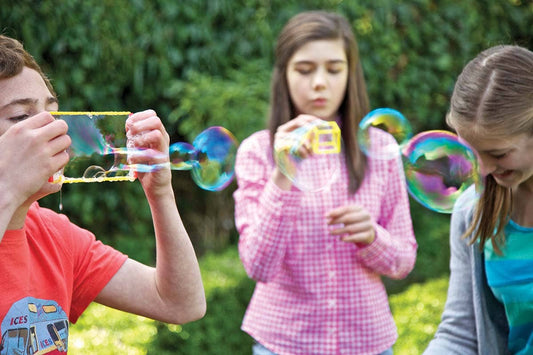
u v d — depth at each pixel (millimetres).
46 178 1291
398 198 2553
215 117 4883
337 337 2383
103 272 1710
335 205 2438
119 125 1518
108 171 1512
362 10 5660
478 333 1928
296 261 2391
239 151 2611
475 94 1667
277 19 5414
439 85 6094
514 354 1936
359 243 2385
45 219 1652
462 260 2008
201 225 5703
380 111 2352
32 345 1483
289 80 2547
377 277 2494
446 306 2049
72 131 1454
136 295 1723
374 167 2521
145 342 3184
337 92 2516
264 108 4926
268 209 2348
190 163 2086
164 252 1678
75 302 1698
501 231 1858
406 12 5883
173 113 5066
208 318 3844
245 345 4055
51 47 4730
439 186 2035
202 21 5219
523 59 1670
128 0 4961
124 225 5164
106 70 4941
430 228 5715
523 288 1831
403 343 3432
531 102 1625
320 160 2449
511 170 1708
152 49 5109
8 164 1266
